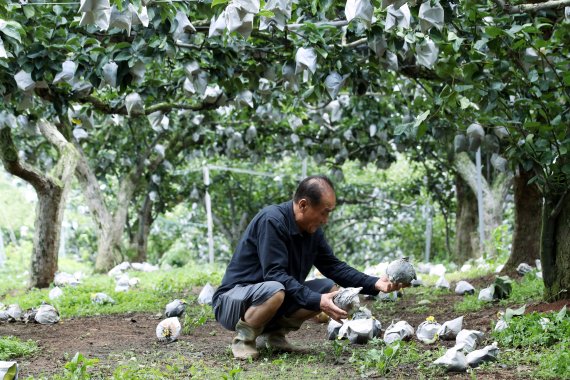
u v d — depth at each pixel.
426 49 6.43
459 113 6.79
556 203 6.81
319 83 7.21
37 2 6.84
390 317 7.60
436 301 8.36
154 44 6.38
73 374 4.68
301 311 5.38
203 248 21.16
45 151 15.32
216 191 19.31
